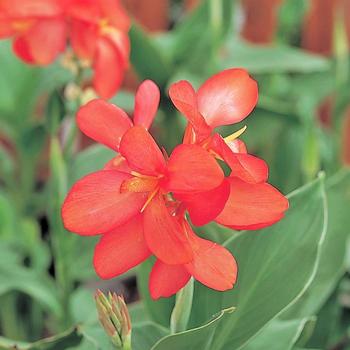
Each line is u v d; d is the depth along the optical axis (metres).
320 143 1.61
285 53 1.66
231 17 1.61
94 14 1.17
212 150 0.80
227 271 0.79
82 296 1.46
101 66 1.20
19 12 1.16
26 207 1.68
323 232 0.91
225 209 0.79
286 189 1.57
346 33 1.95
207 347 0.87
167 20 2.00
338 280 1.18
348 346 1.44
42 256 1.47
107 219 0.79
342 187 1.14
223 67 1.62
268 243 0.93
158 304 1.02
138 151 0.78
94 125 0.82
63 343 0.97
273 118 1.53
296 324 0.97
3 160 1.69
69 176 1.39
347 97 1.58
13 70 1.57
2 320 1.55
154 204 0.79
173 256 0.77
